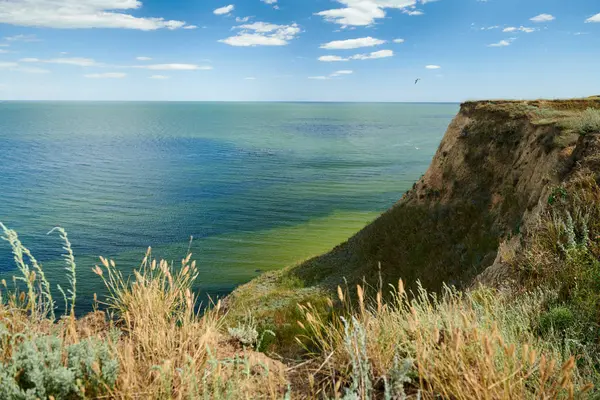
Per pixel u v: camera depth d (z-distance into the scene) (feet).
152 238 220.43
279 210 274.36
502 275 26.94
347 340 9.32
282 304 70.59
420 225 84.17
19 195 349.41
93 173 467.11
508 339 11.88
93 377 8.48
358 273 80.84
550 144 59.00
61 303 116.06
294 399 9.56
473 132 86.12
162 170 484.33
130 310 11.97
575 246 20.86
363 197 309.42
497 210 68.90
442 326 11.37
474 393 8.54
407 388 9.98
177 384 9.05
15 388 7.68
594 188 27.25
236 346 12.57
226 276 155.43
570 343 13.10
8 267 173.27
